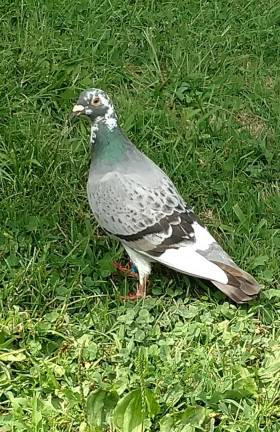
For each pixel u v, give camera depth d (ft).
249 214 4.42
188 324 3.85
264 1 5.90
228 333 3.83
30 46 5.24
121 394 3.55
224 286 3.88
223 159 4.79
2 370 3.63
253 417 3.47
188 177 4.65
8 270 4.03
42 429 3.36
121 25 5.57
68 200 4.45
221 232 4.42
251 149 4.86
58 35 5.39
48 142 4.71
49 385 3.58
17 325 3.77
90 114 3.91
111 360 3.72
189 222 3.93
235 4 5.84
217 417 3.52
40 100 5.02
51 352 3.75
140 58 5.39
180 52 5.39
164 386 3.59
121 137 3.95
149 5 5.74
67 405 3.51
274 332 3.90
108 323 3.87
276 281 4.15
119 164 3.93
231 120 5.08
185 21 5.65
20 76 5.09
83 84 5.12
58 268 4.09
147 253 3.91
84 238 4.20
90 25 5.44
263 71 5.43
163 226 3.88
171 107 5.15
